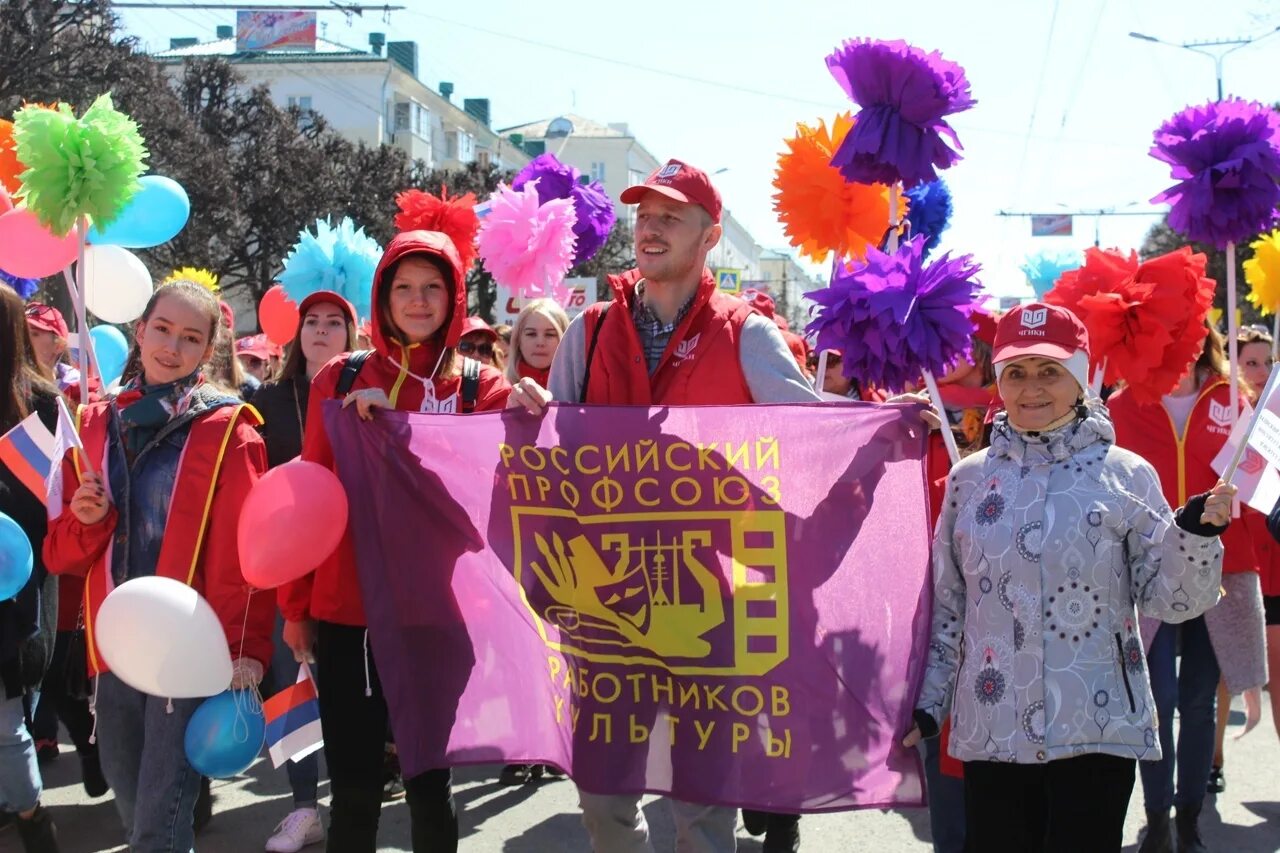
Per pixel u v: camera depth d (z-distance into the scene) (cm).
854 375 382
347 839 394
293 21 5975
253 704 403
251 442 416
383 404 396
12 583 416
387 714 402
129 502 412
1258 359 693
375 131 5975
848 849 539
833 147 524
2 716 441
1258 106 493
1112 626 333
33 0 2102
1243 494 328
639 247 388
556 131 8612
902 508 368
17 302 450
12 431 425
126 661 376
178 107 2705
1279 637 569
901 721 357
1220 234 496
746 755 371
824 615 371
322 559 388
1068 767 333
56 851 455
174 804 396
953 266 370
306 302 599
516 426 391
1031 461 346
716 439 379
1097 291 441
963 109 435
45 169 443
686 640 379
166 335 416
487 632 394
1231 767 658
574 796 623
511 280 704
